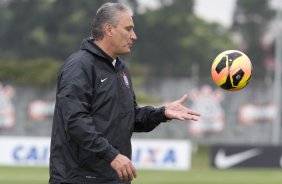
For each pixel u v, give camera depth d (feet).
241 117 302.25
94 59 53.21
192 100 304.50
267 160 213.46
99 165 52.60
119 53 53.93
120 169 50.44
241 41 604.08
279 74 303.27
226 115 302.04
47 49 520.01
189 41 550.36
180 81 310.65
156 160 207.21
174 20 550.77
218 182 176.45
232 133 302.25
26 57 522.47
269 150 213.25
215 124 302.04
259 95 302.25
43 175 185.57
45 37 521.65
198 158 278.87
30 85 300.40
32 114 301.22
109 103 53.06
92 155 52.29
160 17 549.95
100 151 50.62
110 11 53.57
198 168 223.92
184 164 207.62
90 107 52.54
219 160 215.72
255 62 592.60
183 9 559.38
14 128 300.40
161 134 301.43
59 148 52.95
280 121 307.58
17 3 541.75
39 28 523.29
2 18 550.36
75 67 52.29
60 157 53.01
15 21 539.70
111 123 53.01
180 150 207.82
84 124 50.72
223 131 302.04
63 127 52.65
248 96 302.45
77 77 51.88
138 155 207.10
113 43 53.57
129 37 53.98
